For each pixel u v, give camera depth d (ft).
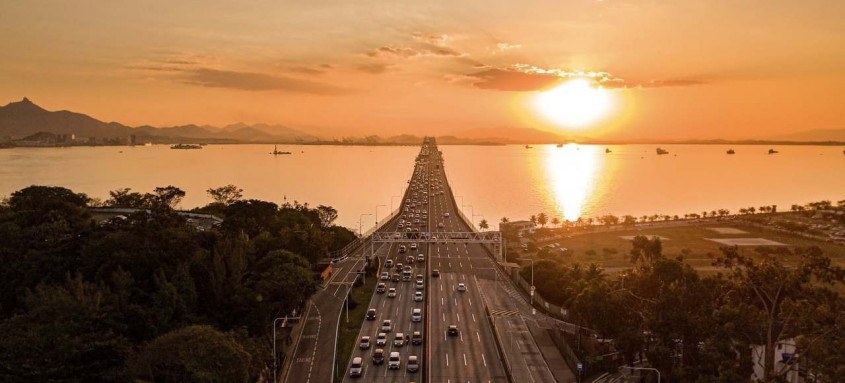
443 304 499.51
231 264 425.69
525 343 412.98
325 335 424.46
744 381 290.35
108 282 388.16
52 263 410.11
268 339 375.45
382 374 355.36
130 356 303.89
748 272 375.45
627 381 357.00
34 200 547.90
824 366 283.59
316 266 586.45
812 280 562.25
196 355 288.10
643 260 585.63
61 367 289.94
